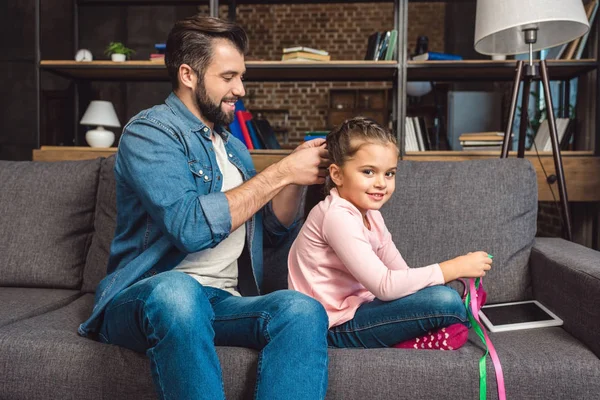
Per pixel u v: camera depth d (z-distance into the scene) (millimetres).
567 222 2324
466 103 4121
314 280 1333
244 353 1188
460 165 1712
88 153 3225
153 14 5242
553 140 2338
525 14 2084
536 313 1472
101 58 5195
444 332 1229
